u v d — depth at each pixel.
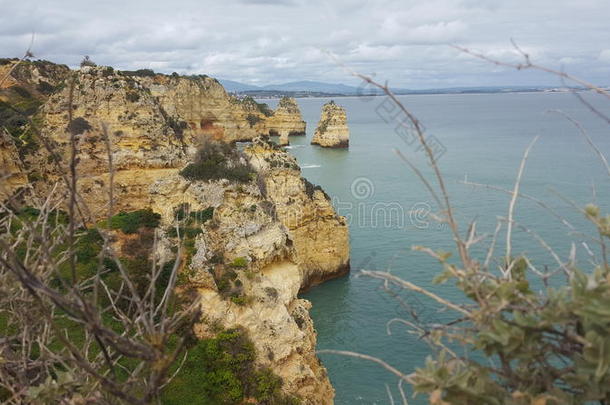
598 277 4.23
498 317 4.51
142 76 73.12
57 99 45.75
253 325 25.62
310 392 25.94
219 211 29.81
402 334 36.41
